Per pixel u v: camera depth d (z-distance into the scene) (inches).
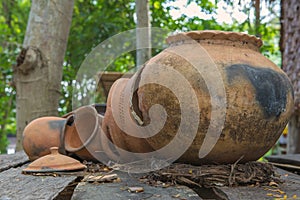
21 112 117.1
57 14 120.3
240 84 50.6
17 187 49.3
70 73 177.0
